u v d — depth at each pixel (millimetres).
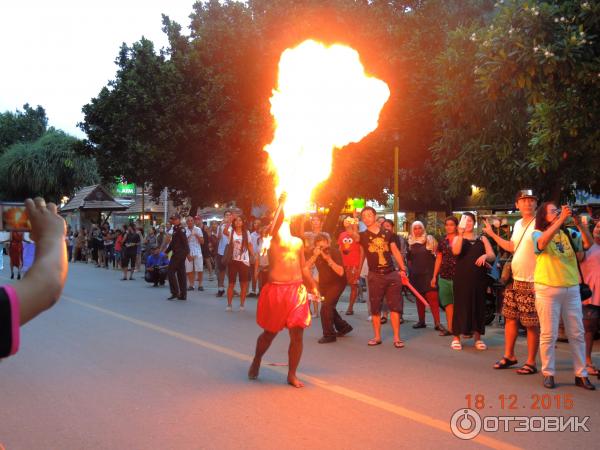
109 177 27156
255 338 8922
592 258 6938
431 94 18734
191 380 6414
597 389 6207
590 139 10195
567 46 8289
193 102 22641
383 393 5984
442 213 23922
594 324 6832
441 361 7535
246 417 5172
